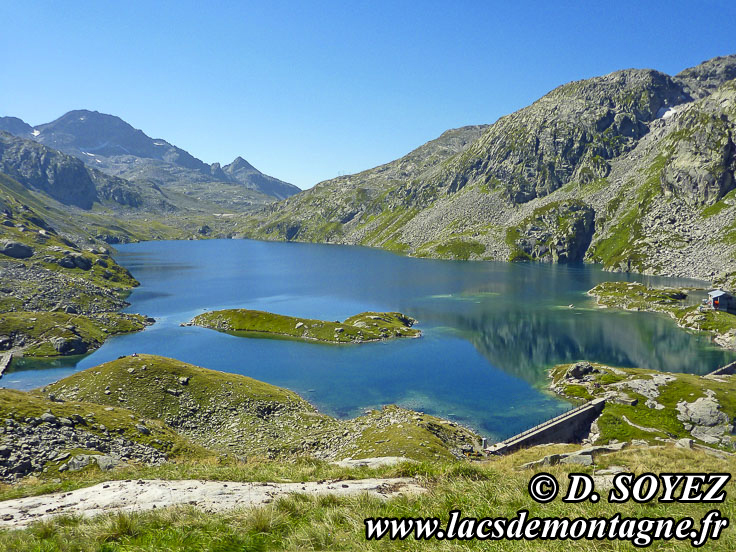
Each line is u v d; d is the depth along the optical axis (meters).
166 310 190.75
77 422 55.16
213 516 15.71
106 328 150.88
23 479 42.19
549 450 39.41
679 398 86.62
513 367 119.12
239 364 121.44
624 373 103.75
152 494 19.77
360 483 21.39
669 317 171.75
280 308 193.75
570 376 106.94
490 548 12.68
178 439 61.19
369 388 104.62
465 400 97.81
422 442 62.44
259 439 69.56
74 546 13.36
